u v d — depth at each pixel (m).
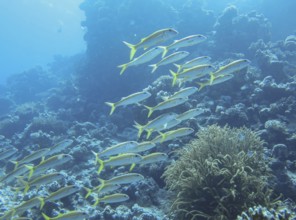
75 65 31.62
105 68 21.67
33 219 8.02
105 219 7.88
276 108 11.58
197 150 8.09
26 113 22.55
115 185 6.76
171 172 8.23
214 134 8.65
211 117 11.89
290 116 11.36
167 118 7.47
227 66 8.12
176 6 24.14
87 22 24.20
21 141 17.03
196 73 8.14
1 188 10.36
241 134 8.49
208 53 19.44
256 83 13.42
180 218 7.23
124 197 6.73
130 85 20.91
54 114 21.41
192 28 21.50
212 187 6.97
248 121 11.69
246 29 19.69
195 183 7.13
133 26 21.39
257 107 12.14
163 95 11.99
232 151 7.73
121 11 21.62
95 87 21.91
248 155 7.54
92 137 15.44
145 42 7.55
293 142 9.96
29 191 9.64
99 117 19.58
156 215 7.71
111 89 21.44
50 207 8.22
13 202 8.88
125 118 17.00
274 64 15.10
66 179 9.54
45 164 7.05
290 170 8.94
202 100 13.39
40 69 37.34
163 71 19.42
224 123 11.62
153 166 10.09
